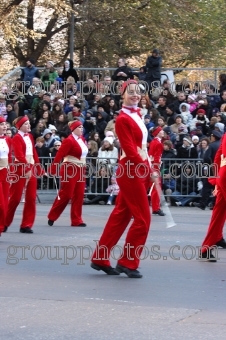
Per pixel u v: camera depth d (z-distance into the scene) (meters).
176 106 21.39
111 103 21.62
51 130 20.41
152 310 8.21
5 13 30.25
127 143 9.63
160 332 7.34
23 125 14.40
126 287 9.39
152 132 17.05
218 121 20.25
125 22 33.03
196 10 34.00
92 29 33.03
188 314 8.05
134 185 9.73
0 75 35.03
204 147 19.34
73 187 15.36
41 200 20.44
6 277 10.00
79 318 7.88
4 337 7.20
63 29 34.50
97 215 17.55
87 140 20.91
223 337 7.18
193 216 17.22
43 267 10.72
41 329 7.47
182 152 19.44
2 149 13.48
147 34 33.59
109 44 33.62
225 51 35.78
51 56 35.19
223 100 21.48
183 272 10.37
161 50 33.25
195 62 35.44
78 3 32.59
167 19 33.56
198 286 9.46
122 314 8.05
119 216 10.08
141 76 22.53
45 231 14.59
